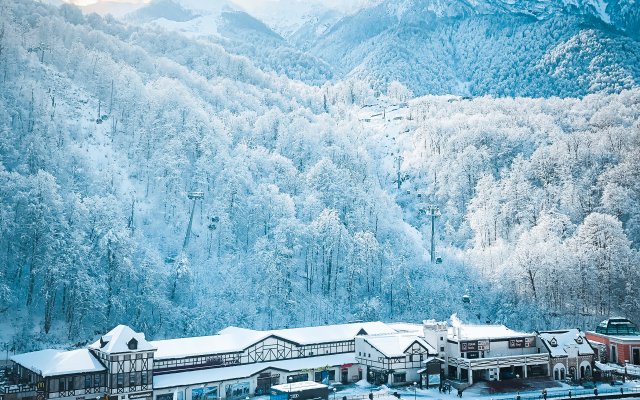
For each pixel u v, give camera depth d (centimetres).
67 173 19650
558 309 18162
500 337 13375
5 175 17150
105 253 16400
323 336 13500
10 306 15712
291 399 10850
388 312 18575
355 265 18788
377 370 12838
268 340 12700
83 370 10650
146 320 16112
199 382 11419
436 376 12812
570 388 12481
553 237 19138
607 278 17888
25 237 16025
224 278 18462
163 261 18500
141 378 10956
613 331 14775
